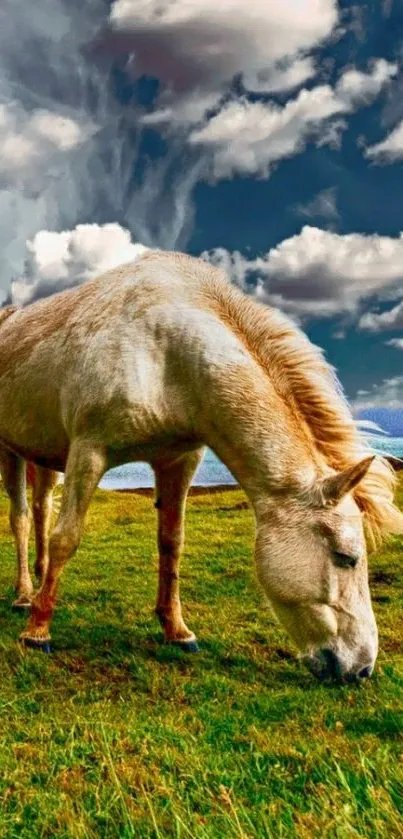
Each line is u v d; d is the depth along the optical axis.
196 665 6.13
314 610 5.11
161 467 6.62
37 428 6.71
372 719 4.83
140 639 6.78
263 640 7.00
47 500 8.31
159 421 5.80
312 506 5.19
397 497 14.33
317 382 5.63
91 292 6.45
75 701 5.23
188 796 3.49
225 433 5.60
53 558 6.08
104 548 12.15
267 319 5.88
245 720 4.83
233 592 8.97
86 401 5.89
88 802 3.47
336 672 5.05
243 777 3.73
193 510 16.14
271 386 5.56
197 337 5.70
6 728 4.52
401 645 6.93
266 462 5.37
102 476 6.06
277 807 3.31
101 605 8.17
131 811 3.31
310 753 4.06
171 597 6.70
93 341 5.98
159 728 4.50
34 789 3.62
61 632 6.86
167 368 5.82
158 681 5.65
